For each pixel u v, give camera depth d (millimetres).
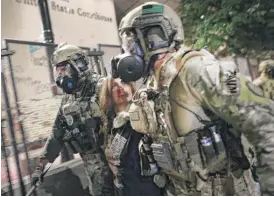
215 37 3695
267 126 1203
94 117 2395
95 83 2371
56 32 4023
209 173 1379
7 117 2391
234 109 1218
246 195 1421
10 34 3488
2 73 2410
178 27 1488
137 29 1442
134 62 1420
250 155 1394
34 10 3814
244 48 3676
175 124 1382
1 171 2312
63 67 2375
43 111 2715
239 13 3549
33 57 2824
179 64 1341
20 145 2523
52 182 2633
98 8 4797
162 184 1657
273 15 3432
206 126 1340
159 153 1454
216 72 1232
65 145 2543
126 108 2150
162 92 1398
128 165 2062
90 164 2557
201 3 3926
